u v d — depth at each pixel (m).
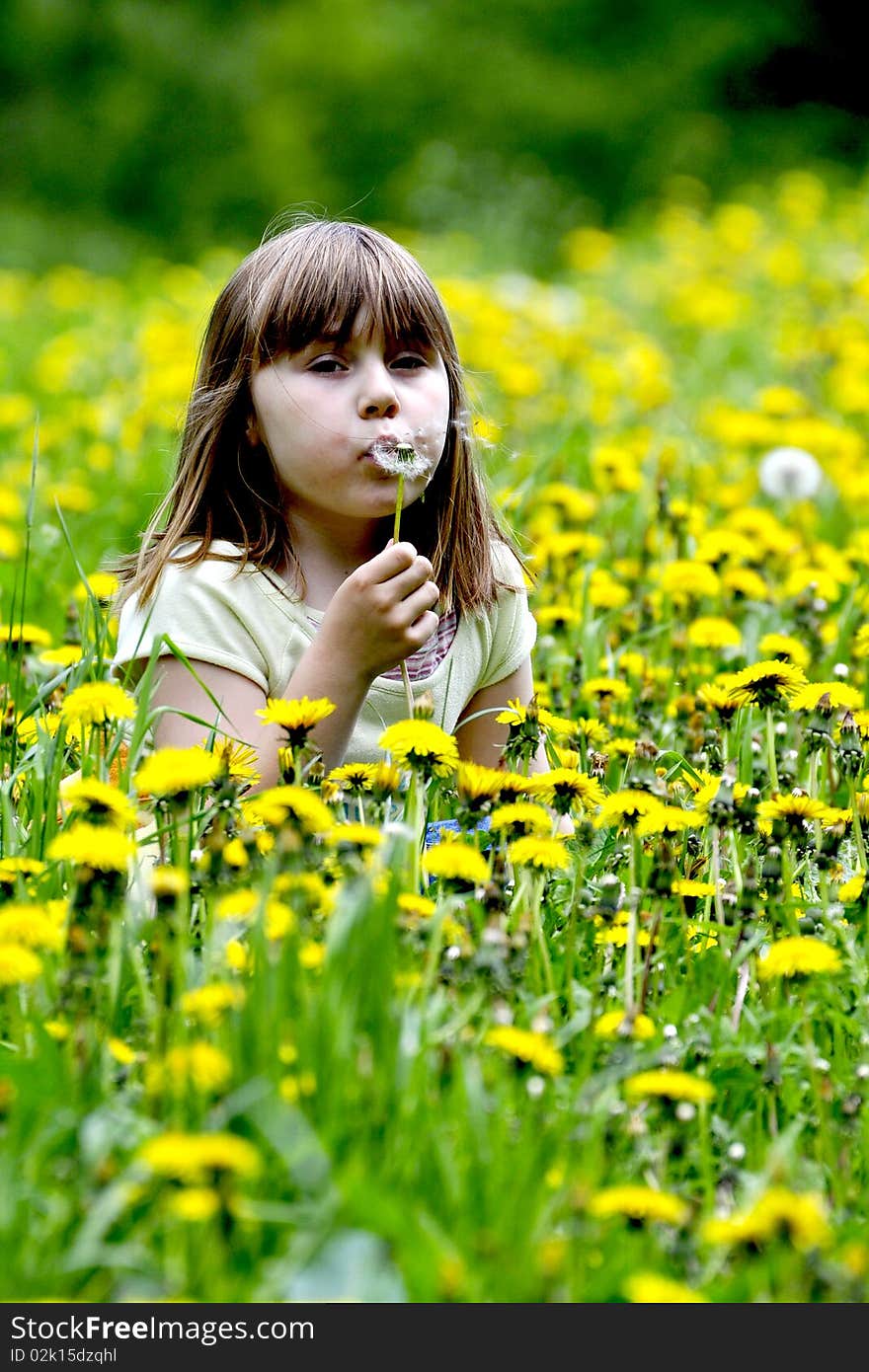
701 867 2.72
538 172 21.38
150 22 23.39
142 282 12.05
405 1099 1.85
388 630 2.89
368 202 22.58
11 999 2.06
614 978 2.28
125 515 5.43
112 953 2.04
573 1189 1.71
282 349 3.03
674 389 6.85
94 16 23.36
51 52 23.20
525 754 2.81
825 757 3.26
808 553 4.62
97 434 6.44
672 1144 1.93
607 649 3.79
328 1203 1.65
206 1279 1.63
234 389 3.14
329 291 3.00
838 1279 1.62
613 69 22.78
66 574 4.84
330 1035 1.85
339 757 2.96
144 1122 1.75
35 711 3.05
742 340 8.39
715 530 4.59
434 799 2.88
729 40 22.52
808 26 22.62
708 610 4.30
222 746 2.53
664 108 22.56
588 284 10.68
